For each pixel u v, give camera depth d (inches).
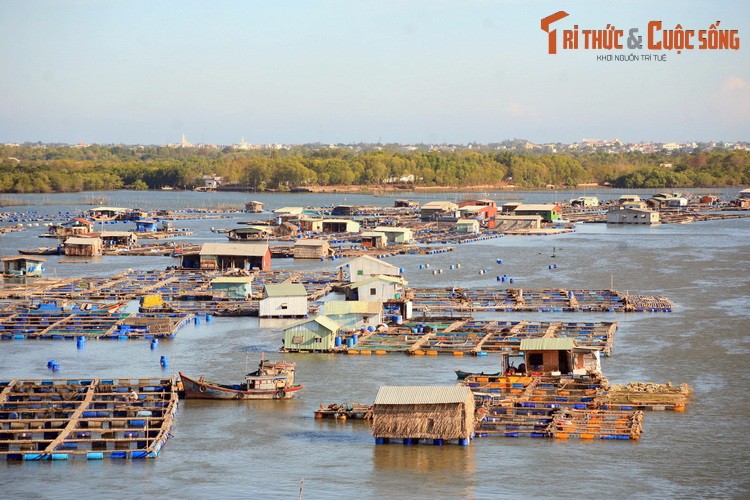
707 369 7603.4
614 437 5949.8
